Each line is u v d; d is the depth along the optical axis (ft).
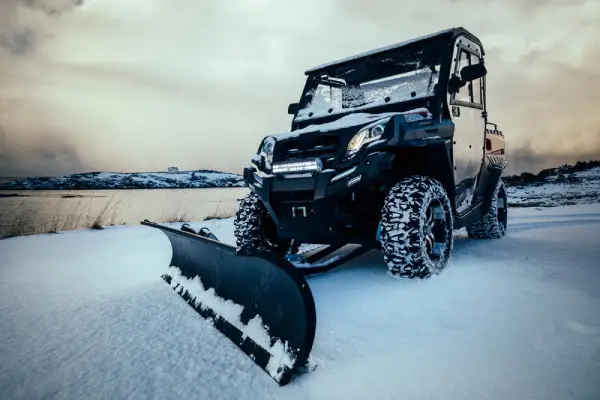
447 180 11.17
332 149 10.03
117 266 14.19
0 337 7.26
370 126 9.57
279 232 11.18
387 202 9.64
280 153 11.09
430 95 11.52
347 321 7.04
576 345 5.64
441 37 12.38
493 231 15.53
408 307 7.47
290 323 5.57
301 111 14.66
